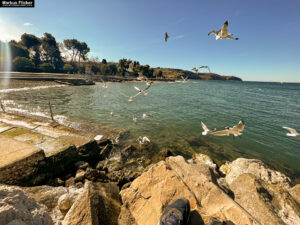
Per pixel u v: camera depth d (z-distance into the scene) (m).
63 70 86.75
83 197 4.19
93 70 113.25
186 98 40.22
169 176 4.83
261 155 12.55
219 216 3.79
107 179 8.34
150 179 5.00
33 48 87.75
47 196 4.97
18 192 3.21
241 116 23.66
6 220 2.60
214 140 14.90
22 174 6.11
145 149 12.50
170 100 36.25
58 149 8.25
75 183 7.52
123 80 94.88
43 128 12.02
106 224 3.93
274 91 79.75
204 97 43.44
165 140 14.46
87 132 13.23
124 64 109.25
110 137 13.95
